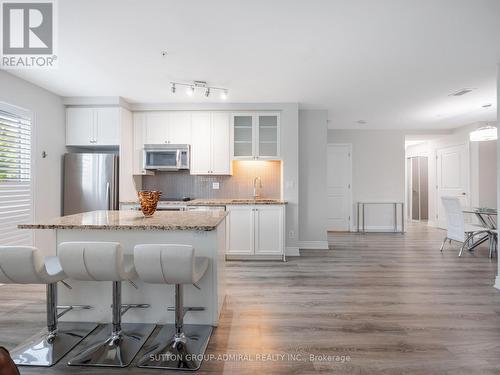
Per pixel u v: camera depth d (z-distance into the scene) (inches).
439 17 90.5
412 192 355.3
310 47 110.4
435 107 195.5
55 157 165.2
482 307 106.6
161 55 117.2
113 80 144.6
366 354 77.7
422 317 98.7
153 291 93.9
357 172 274.1
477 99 176.6
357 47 110.5
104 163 168.1
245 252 170.7
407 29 97.6
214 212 114.0
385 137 273.3
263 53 115.5
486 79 143.5
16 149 138.4
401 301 112.1
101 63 124.6
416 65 127.0
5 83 132.1
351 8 86.0
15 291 120.6
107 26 95.6
